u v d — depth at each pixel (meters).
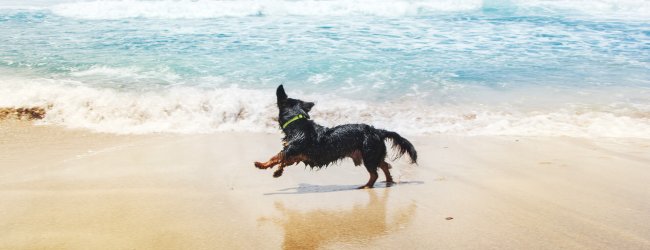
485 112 8.66
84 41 13.43
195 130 8.09
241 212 4.68
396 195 5.23
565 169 6.08
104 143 7.40
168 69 10.92
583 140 7.43
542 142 7.36
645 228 4.21
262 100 8.98
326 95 9.38
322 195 5.26
